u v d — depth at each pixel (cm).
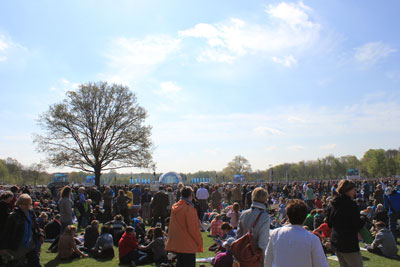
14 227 580
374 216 1302
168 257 869
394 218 1088
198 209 1527
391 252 922
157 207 1358
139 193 1798
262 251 455
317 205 1839
